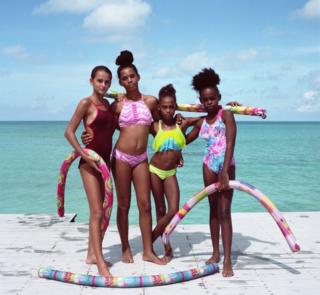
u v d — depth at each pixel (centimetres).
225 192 435
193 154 3144
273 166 2342
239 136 6912
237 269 452
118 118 466
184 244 549
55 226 644
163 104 457
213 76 441
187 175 1909
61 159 2667
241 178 1880
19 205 1297
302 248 528
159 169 471
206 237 582
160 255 508
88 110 451
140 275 438
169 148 464
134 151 462
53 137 5897
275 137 6444
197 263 475
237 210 1182
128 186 471
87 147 457
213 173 451
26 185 1659
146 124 463
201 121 469
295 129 11719
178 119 474
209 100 439
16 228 631
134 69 459
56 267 462
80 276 413
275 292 391
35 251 519
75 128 450
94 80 450
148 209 473
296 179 1838
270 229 623
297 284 410
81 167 460
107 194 439
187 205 448
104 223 450
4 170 2122
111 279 406
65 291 397
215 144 448
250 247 534
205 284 412
